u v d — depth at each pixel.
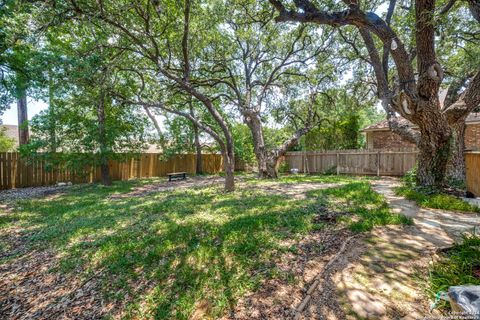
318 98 13.38
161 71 6.63
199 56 9.41
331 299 2.04
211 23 7.99
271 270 2.58
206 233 3.78
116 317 2.28
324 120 13.41
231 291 2.32
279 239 3.33
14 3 4.87
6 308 2.57
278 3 4.04
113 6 5.62
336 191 6.36
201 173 16.11
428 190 5.69
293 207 4.95
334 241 3.16
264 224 3.94
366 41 6.55
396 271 2.33
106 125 10.21
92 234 4.22
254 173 15.61
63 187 10.20
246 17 8.99
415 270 2.32
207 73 9.88
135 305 2.39
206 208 5.38
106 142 10.04
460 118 5.58
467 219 3.82
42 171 10.71
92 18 5.33
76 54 6.51
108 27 6.17
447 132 5.70
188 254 3.13
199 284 2.52
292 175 12.98
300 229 3.62
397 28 7.02
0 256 3.67
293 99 13.48
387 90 6.52
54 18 5.09
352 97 12.48
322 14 4.06
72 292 2.73
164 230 4.06
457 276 2.08
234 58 10.88
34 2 4.84
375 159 11.74
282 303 2.09
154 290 2.56
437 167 5.90
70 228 4.57
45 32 5.79
